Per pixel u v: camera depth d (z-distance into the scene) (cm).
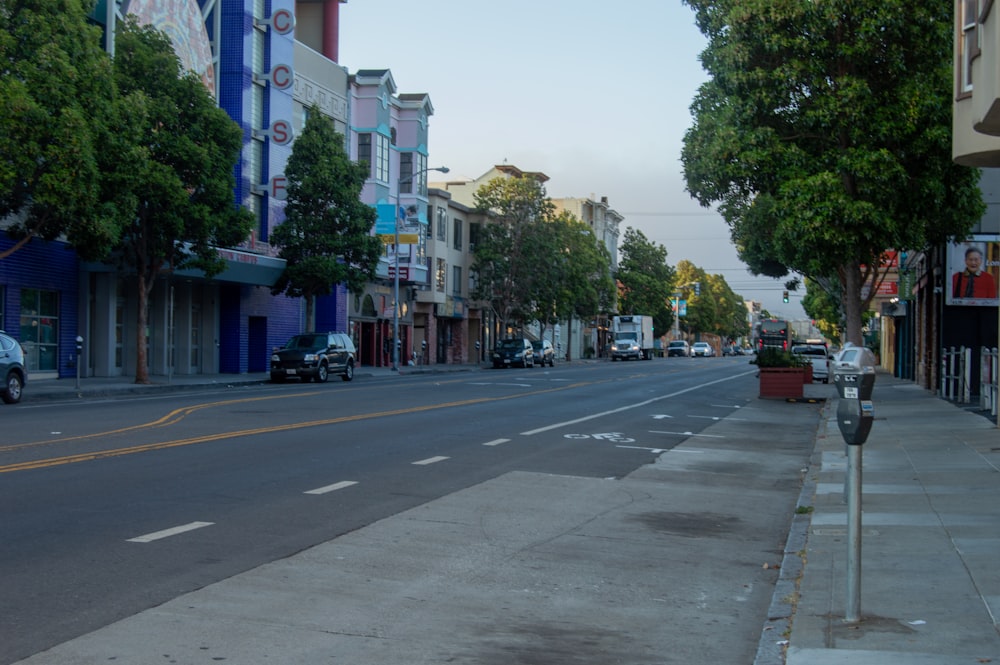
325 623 611
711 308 13962
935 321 3059
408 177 5041
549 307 6662
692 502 1127
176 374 3784
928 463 1413
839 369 607
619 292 10188
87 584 672
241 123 3994
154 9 3441
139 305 3036
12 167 2202
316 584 701
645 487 1218
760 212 3083
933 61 2153
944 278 2742
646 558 838
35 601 630
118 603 631
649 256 10206
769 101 2188
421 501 1043
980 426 1906
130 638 564
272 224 4212
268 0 4175
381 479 1171
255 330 4284
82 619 596
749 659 579
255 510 949
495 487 1158
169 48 3022
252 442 1455
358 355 5278
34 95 2255
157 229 2933
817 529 927
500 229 6322
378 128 5106
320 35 5031
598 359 9588
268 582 699
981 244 2691
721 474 1364
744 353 15400
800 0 2130
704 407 2625
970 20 1318
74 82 2341
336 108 4841
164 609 622
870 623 607
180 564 735
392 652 562
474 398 2588
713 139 2403
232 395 2578
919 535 890
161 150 2905
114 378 3300
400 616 635
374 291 5381
